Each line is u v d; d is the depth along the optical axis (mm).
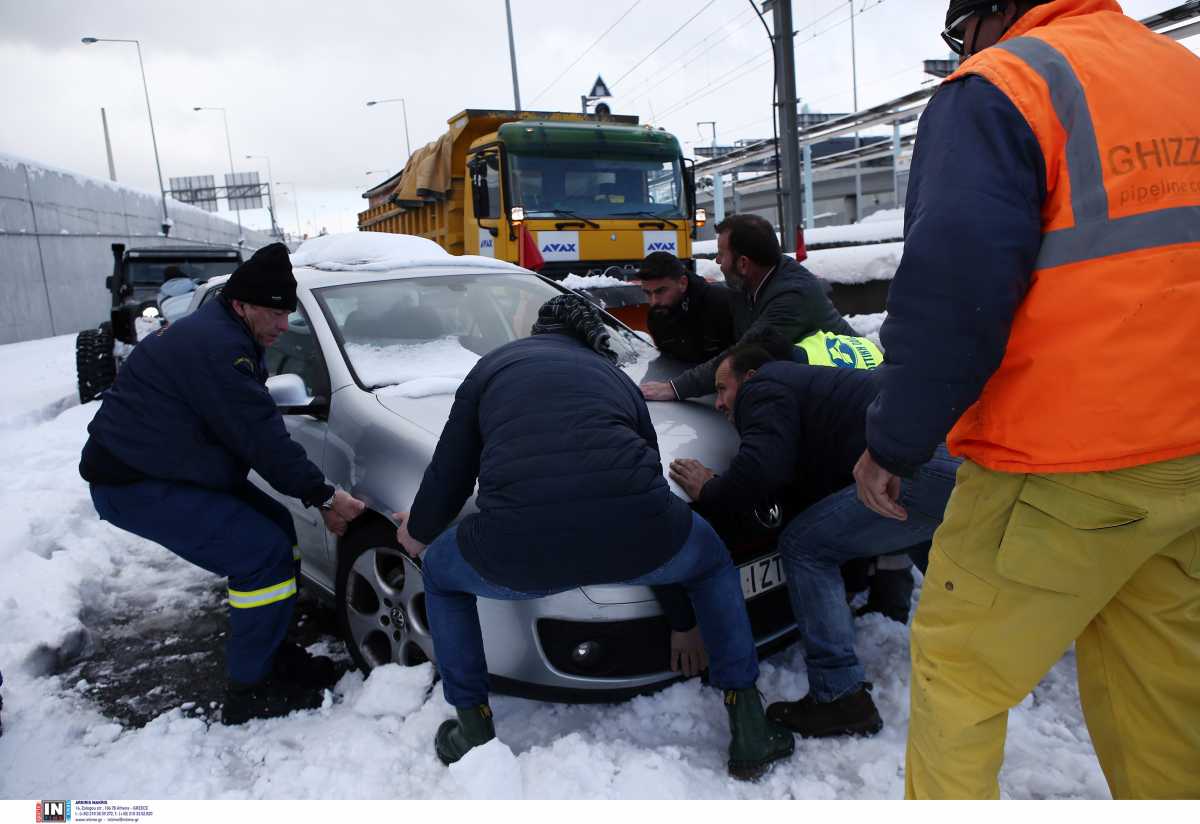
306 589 3244
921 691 1522
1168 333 1233
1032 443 1312
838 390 2346
